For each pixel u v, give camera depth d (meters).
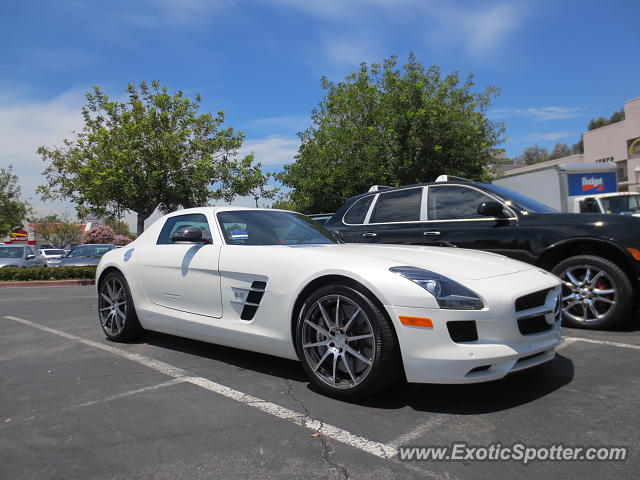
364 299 2.80
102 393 3.20
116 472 2.13
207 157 14.26
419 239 5.30
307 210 19.17
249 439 2.43
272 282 3.31
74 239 54.97
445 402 2.86
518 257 4.75
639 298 4.43
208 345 4.49
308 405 2.88
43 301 8.68
